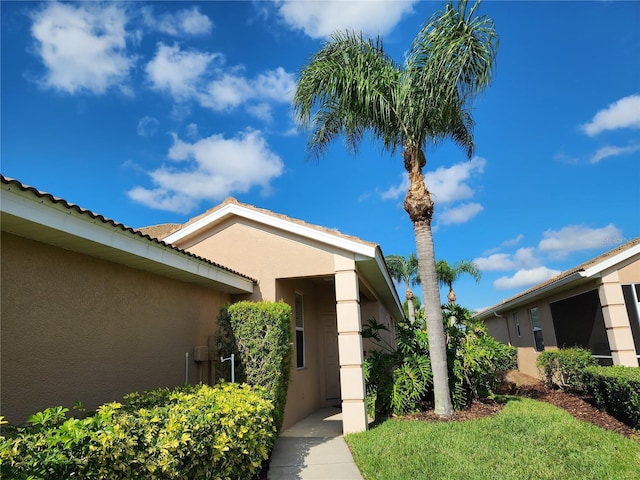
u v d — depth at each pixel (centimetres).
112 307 605
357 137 1028
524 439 685
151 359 679
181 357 765
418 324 1098
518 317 1980
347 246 884
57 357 502
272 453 709
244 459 493
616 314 1102
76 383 526
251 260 952
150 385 670
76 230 469
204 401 479
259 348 726
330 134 1048
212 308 890
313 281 1251
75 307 538
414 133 931
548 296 1541
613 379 851
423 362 954
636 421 775
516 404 1016
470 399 1021
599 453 617
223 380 657
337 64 934
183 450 388
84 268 560
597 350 1367
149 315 686
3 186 376
